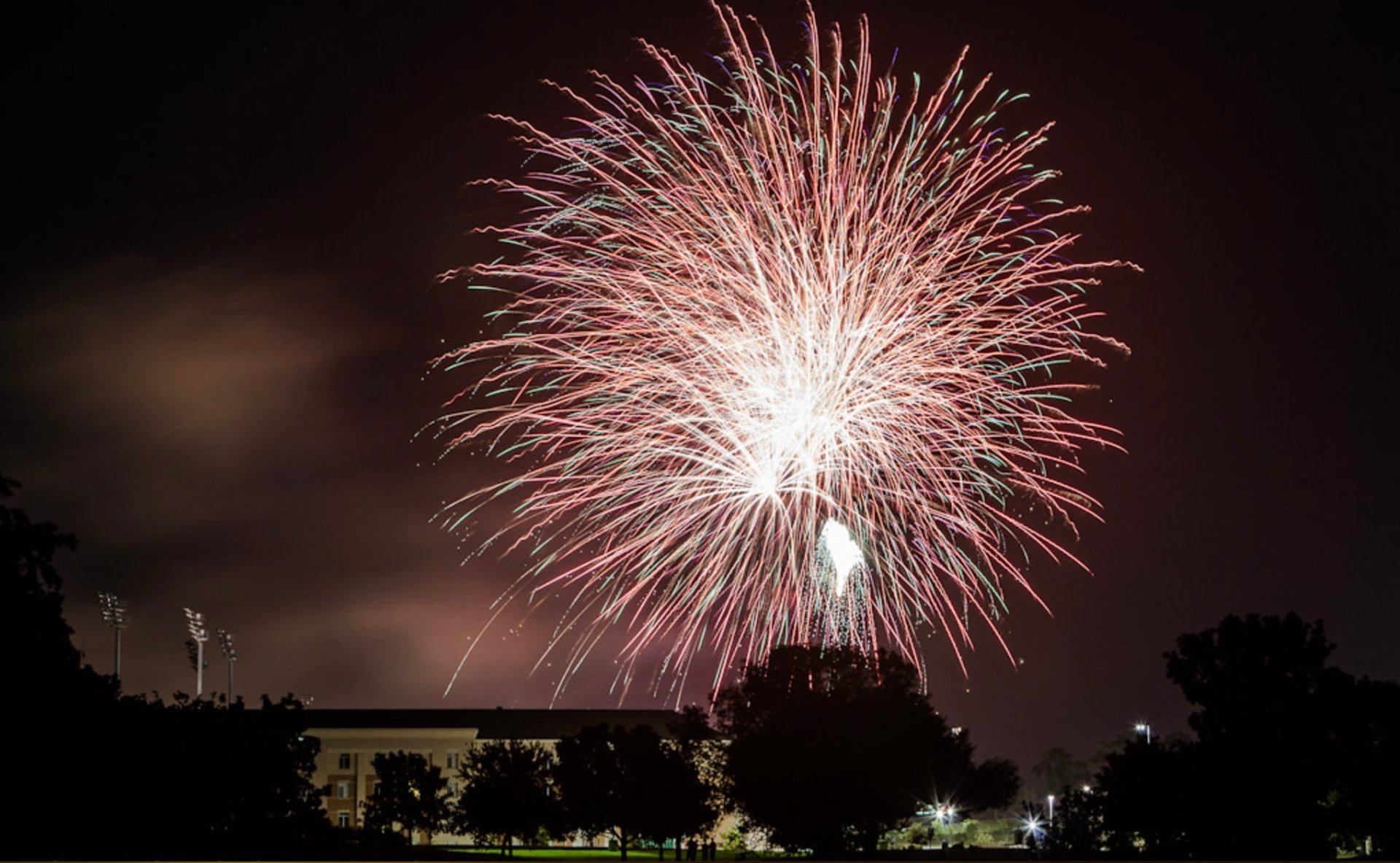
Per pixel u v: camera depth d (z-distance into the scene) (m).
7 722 48.16
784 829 72.31
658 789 80.75
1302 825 56.47
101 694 54.03
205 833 57.22
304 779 64.88
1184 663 60.88
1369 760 57.41
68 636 51.06
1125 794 63.78
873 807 71.75
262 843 58.88
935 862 68.56
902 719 73.25
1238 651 59.78
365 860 59.09
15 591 48.38
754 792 72.50
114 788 53.03
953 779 74.00
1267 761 56.72
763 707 77.00
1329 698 58.28
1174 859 58.12
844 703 73.94
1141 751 64.88
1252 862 54.88
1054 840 78.44
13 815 49.41
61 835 51.09
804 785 71.12
